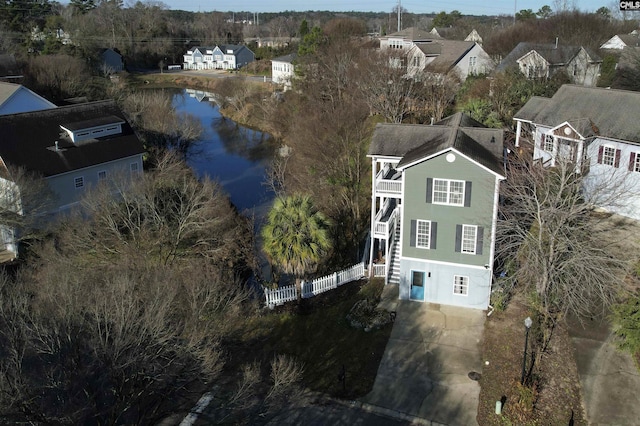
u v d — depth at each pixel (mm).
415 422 21500
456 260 27812
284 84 81438
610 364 23391
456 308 28406
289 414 21984
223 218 34188
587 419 20781
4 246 36344
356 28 90688
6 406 14703
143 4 161250
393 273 31484
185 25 162500
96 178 42031
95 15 133125
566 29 68750
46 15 110062
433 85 54375
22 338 17703
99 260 29562
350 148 46094
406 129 31406
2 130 38750
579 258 23422
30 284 24391
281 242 28922
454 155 26141
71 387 17625
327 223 30125
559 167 28219
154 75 116625
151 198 33062
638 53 49031
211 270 28141
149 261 30078
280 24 190125
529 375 22969
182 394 21688
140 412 18625
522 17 99938
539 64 53969
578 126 32969
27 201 34531
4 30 91562
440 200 27156
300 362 25250
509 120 45938
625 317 22516
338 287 31625
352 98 56188
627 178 31953
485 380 23281
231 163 58094
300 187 43969
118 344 16516
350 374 24281
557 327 25734
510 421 20969
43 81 65500
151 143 54094
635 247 29125
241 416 21141
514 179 27781
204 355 18812
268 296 29922
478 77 57688
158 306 19109
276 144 64812
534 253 25078
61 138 41562
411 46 65125
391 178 33094
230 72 116875
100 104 46031
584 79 55219
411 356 25062
